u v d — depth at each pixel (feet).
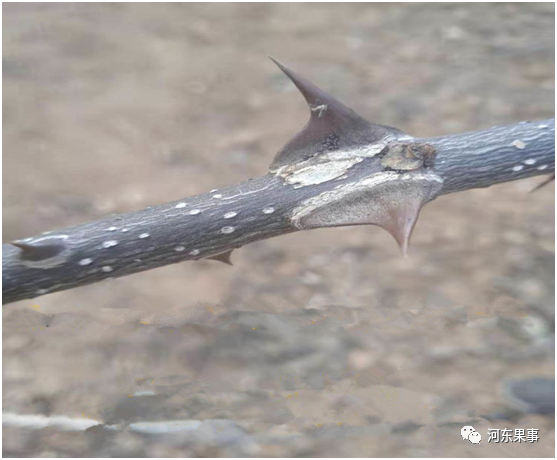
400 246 0.91
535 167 0.92
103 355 1.63
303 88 0.93
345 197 0.91
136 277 1.95
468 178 0.92
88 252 0.90
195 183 2.33
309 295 1.85
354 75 2.99
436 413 1.42
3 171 2.39
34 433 1.39
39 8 3.69
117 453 1.33
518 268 1.90
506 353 1.60
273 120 2.69
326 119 0.93
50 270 0.90
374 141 0.93
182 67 3.12
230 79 3.01
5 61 3.11
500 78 2.92
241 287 1.89
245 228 0.91
